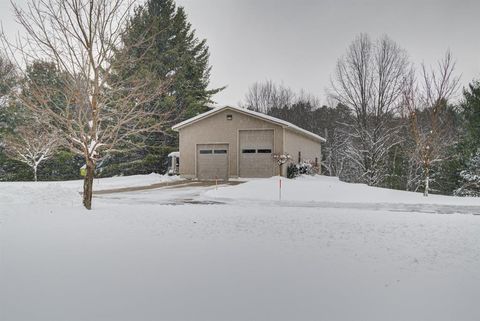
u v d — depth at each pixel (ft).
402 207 49.78
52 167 119.85
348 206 49.85
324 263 18.29
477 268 17.94
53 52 34.04
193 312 12.66
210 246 21.35
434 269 17.70
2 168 112.68
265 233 25.62
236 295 14.10
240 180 86.43
